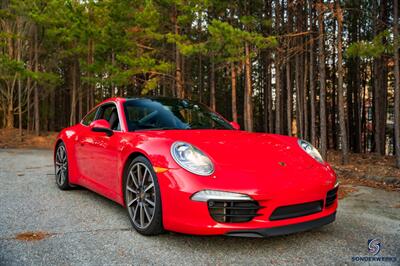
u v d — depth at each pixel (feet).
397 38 25.09
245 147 9.84
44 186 17.02
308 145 11.19
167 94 64.18
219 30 31.09
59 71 86.02
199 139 10.04
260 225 8.27
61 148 16.21
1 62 51.42
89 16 48.49
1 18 64.69
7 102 80.89
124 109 12.60
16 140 59.31
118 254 8.34
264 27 47.06
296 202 8.57
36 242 9.11
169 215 8.80
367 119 79.51
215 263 7.88
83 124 15.44
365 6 50.21
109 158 11.75
